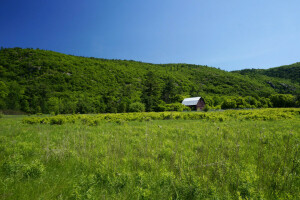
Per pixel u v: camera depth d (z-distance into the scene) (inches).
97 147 223.1
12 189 116.0
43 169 145.2
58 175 139.7
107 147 209.5
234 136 266.7
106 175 136.7
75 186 116.6
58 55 4805.6
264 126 398.3
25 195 110.0
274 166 142.3
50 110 1856.5
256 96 2172.7
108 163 154.0
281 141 234.7
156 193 110.8
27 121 576.1
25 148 217.3
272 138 252.7
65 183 128.2
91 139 284.2
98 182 128.0
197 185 108.7
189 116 712.4
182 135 298.0
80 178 129.9
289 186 112.8
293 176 123.5
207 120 607.2
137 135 322.0
